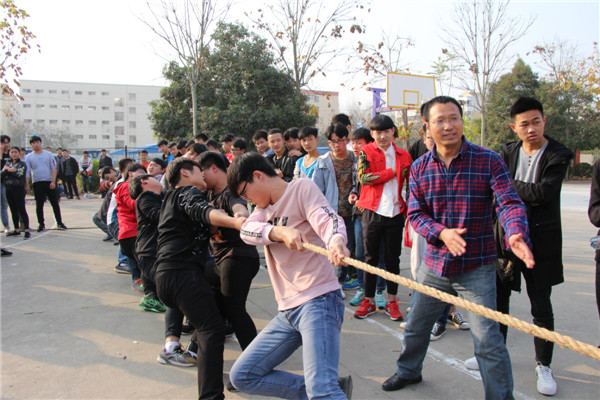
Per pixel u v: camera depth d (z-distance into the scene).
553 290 5.07
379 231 4.06
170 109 18.33
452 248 2.26
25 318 4.09
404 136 17.11
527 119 2.88
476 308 1.65
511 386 2.40
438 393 2.88
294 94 17.22
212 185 3.29
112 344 3.57
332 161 4.92
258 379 2.25
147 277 4.13
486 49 17.05
